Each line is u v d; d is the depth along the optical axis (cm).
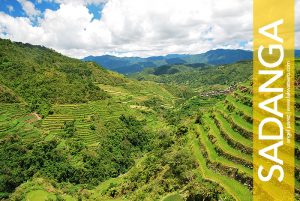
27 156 9319
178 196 5797
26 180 8775
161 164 7538
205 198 5125
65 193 8219
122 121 13962
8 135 9894
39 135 10488
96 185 9312
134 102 19400
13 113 11588
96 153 10531
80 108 13325
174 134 9562
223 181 5284
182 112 16400
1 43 18100
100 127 12362
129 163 11075
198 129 8038
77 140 11019
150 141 13062
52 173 9219
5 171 8556
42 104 12838
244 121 6769
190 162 6581
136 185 7525
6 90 12706
